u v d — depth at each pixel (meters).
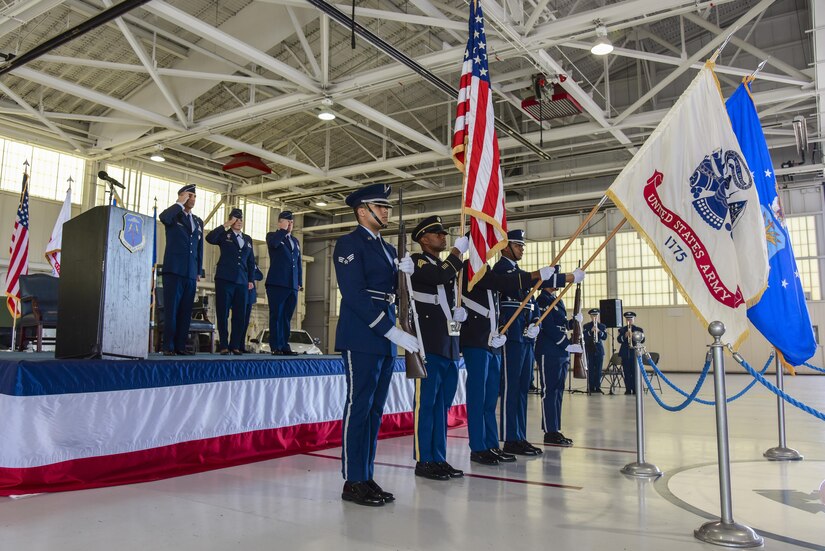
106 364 3.66
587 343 12.55
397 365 6.11
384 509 3.04
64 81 10.81
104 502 3.12
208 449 4.20
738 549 2.48
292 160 15.72
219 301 6.43
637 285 20.41
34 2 8.61
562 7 11.66
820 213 18.41
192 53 12.17
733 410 8.57
